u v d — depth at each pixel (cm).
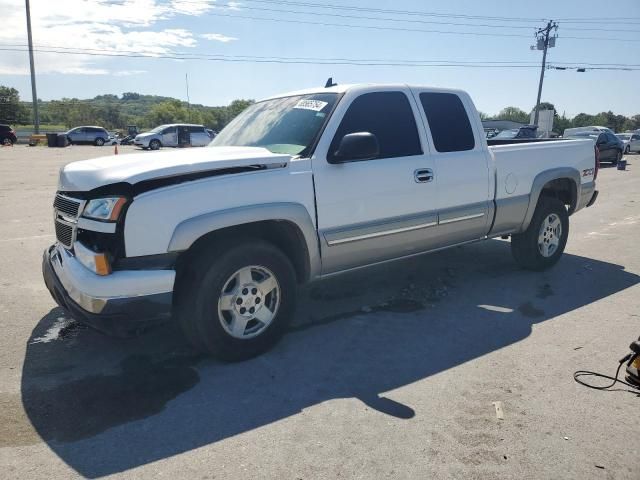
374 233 445
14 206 1045
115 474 263
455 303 509
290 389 347
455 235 516
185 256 368
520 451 280
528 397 335
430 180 476
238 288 378
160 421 310
